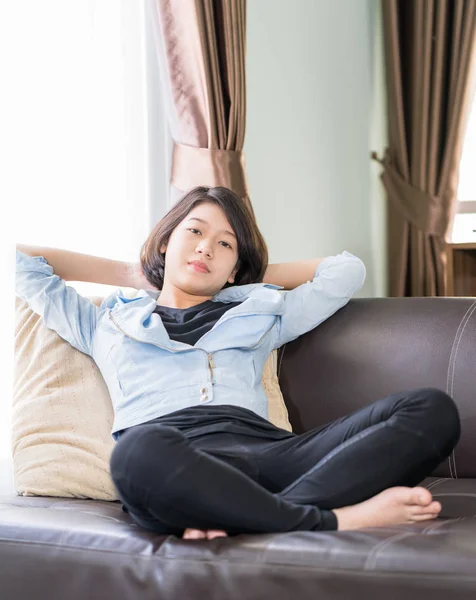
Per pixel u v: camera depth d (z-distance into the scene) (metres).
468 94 2.81
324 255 2.96
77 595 1.15
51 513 1.31
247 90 2.71
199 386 1.51
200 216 1.72
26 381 1.64
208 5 2.26
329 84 2.97
